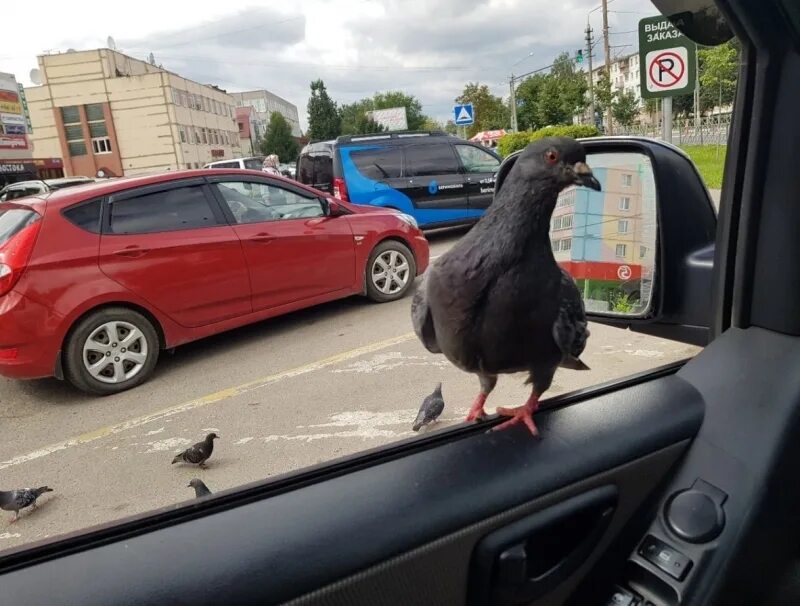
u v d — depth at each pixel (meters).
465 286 1.40
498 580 1.17
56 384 4.59
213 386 4.28
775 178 1.34
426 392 3.74
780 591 1.32
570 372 3.08
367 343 4.92
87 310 4.21
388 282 6.17
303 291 5.47
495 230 1.39
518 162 1.42
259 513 1.06
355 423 3.38
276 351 4.95
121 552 0.96
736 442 1.32
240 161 26.16
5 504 2.44
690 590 1.21
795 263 1.34
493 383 1.67
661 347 3.16
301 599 0.96
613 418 1.39
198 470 2.95
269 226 5.21
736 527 1.25
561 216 2.37
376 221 6.05
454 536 1.11
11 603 0.85
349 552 1.01
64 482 2.93
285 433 3.32
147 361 4.48
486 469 1.22
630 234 2.18
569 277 1.54
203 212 4.85
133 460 3.13
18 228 4.15
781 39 1.26
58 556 0.95
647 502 1.37
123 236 4.41
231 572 0.93
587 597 1.33
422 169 9.32
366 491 1.13
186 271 4.64
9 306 3.97
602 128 23.66
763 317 1.43
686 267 2.02
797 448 1.30
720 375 1.45
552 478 1.23
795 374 1.33
